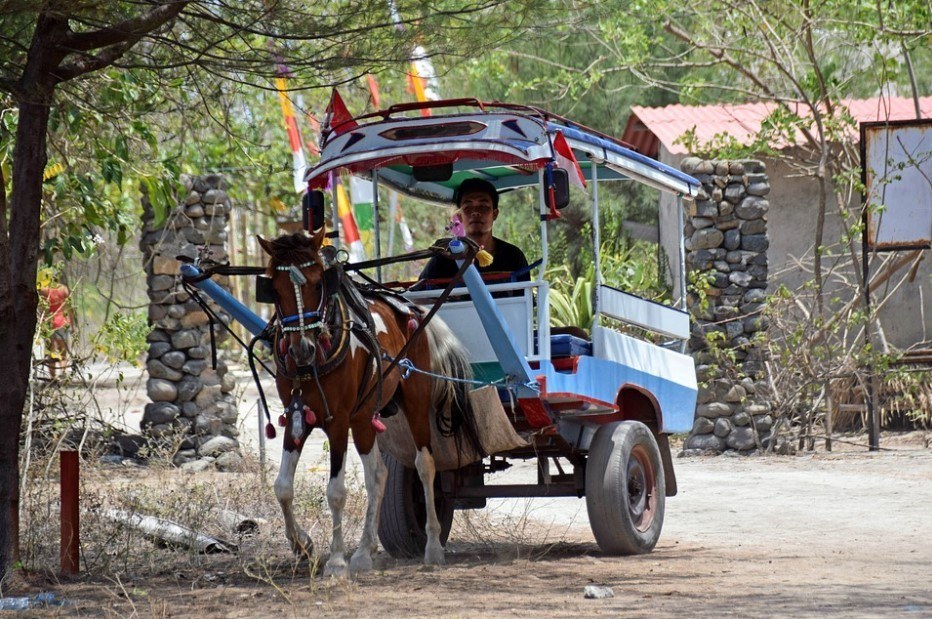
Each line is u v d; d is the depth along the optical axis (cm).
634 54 2706
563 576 1067
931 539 1294
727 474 1948
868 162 2306
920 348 2658
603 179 1420
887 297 2459
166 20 1073
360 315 1064
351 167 1226
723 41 2658
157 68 1118
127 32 1061
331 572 1043
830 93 2500
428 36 1083
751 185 2222
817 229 2319
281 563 1143
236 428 2073
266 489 1612
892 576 1045
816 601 912
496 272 1205
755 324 2220
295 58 1123
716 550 1242
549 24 1124
